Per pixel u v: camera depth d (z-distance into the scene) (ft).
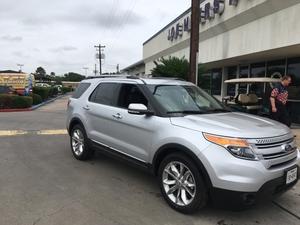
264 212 14.99
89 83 23.21
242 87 60.85
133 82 18.81
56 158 24.17
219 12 52.65
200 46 64.13
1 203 15.56
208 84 51.85
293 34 36.68
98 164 22.47
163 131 15.48
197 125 14.44
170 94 17.84
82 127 22.53
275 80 38.47
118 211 14.82
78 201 15.90
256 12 43.14
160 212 14.76
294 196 16.97
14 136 33.81
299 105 45.16
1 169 21.16
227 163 12.96
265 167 13.08
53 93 130.62
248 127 14.24
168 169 15.30
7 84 104.01
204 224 13.69
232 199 12.99
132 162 17.81
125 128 18.08
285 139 14.46
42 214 14.39
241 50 48.32
